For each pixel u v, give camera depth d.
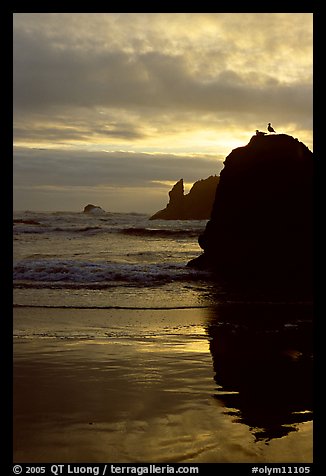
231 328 8.02
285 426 3.90
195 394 4.70
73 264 16.08
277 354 6.25
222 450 3.47
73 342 6.91
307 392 4.74
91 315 9.20
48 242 30.41
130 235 37.09
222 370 5.51
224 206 17.16
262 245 16.03
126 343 6.87
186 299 11.35
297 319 8.80
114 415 4.10
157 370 5.50
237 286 13.73
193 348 6.59
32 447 3.46
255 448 3.50
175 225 53.22
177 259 20.73
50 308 9.90
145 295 11.90
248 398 4.55
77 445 3.51
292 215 15.90
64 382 5.02
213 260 16.73
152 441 3.59
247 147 17.70
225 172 17.72
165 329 7.93
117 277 14.60
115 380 5.11
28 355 6.13
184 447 3.51
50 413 4.12
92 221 60.41
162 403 4.41
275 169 16.67
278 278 15.07
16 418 4.01
